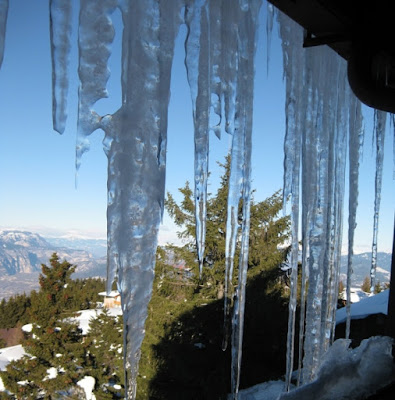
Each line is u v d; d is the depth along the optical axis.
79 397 12.02
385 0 1.30
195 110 1.35
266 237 11.04
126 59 1.06
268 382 8.92
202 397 8.97
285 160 1.80
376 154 2.37
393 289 1.36
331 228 2.07
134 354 1.14
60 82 0.91
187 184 11.65
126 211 1.09
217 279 10.26
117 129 1.06
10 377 12.71
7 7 0.75
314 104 1.88
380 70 1.40
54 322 13.58
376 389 1.19
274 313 9.64
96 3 0.98
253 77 1.50
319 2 1.22
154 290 10.69
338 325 6.77
